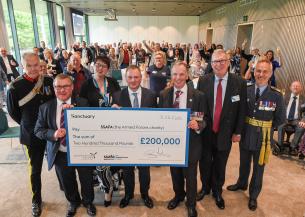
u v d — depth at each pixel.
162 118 1.85
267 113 2.06
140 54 9.58
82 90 2.31
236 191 2.54
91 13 16.39
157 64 3.25
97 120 1.85
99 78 2.30
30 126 2.04
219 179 2.26
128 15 18.02
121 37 18.59
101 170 2.20
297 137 3.31
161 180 2.76
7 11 7.44
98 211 2.22
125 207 2.27
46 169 2.96
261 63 2.04
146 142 1.92
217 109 2.04
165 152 1.94
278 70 6.77
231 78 2.01
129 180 2.20
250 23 8.97
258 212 2.22
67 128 1.86
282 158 3.34
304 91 5.68
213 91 2.04
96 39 18.55
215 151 2.21
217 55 1.94
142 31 18.58
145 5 12.50
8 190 2.54
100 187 2.36
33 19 9.37
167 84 2.98
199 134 1.96
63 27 12.90
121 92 2.08
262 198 2.43
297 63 6.05
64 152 1.97
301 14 5.92
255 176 2.21
